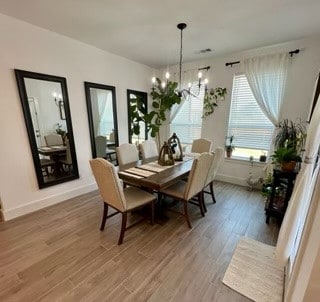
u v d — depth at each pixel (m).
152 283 1.61
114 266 1.79
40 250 1.99
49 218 2.60
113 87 3.79
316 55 2.96
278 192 2.55
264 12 2.24
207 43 3.18
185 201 2.37
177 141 3.01
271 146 3.49
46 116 2.82
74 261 1.84
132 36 2.93
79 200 3.18
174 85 2.98
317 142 1.50
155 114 4.41
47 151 2.89
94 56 3.38
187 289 1.57
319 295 1.10
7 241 2.12
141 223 2.52
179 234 2.29
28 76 2.55
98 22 2.49
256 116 3.65
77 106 3.24
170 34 2.85
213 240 2.19
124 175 2.33
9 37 2.35
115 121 3.93
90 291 1.53
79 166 3.38
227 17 2.36
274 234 2.30
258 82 3.41
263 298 1.50
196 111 4.43
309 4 2.06
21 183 2.64
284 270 1.76
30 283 1.60
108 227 2.41
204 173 2.43
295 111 3.22
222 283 1.62
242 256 1.94
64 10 2.20
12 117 2.47
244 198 3.29
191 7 2.14
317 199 1.12
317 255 1.08
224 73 3.85
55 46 2.82
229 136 4.00
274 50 3.29
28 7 2.13
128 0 2.01
